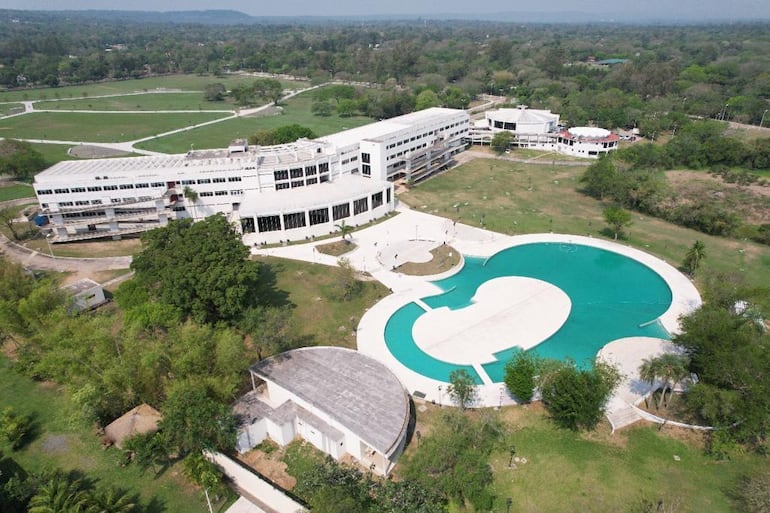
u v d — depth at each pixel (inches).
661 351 2723.9
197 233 2908.5
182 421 1941.4
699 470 1971.0
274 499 1843.0
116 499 1846.7
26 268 3668.8
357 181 4813.0
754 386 1937.7
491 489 1884.8
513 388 2269.9
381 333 2910.9
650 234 4237.2
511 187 5467.5
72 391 2236.7
